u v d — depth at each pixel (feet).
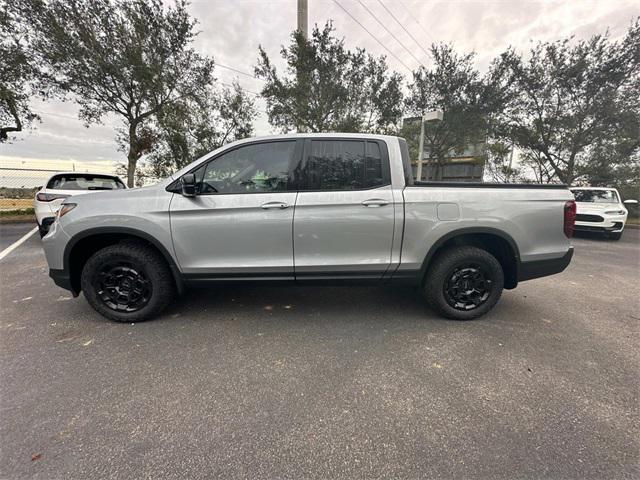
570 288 13.92
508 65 40.98
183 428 5.51
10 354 7.80
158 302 9.57
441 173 59.00
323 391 6.56
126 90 33.99
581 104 42.73
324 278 9.50
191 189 8.71
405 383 6.85
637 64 38.32
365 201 9.14
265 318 10.15
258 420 5.73
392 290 12.94
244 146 9.36
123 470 4.70
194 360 7.66
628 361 7.80
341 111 40.63
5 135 34.24
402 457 4.99
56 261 9.22
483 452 5.08
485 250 10.29
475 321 10.10
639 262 19.72
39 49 29.68
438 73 42.16
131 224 8.98
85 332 9.00
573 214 9.82
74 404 6.05
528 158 51.39
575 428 5.58
